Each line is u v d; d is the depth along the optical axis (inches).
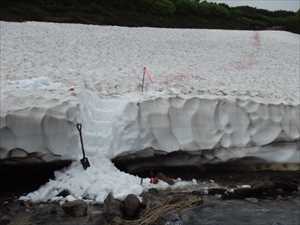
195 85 710.5
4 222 370.0
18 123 446.3
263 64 1030.4
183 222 386.9
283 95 698.2
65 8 1350.9
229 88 706.8
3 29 1030.4
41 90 534.6
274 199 461.4
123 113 495.5
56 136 460.4
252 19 1809.8
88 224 369.1
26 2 1325.0
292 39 1425.9
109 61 870.4
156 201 416.2
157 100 522.9
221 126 540.7
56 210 394.6
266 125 564.1
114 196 411.2
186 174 534.0
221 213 412.8
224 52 1106.1
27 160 454.9
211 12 1696.6
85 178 434.3
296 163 577.0
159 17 1526.8
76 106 476.4
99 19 1344.7
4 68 711.7
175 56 999.0
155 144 505.7
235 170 557.0
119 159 487.5
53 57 849.5
